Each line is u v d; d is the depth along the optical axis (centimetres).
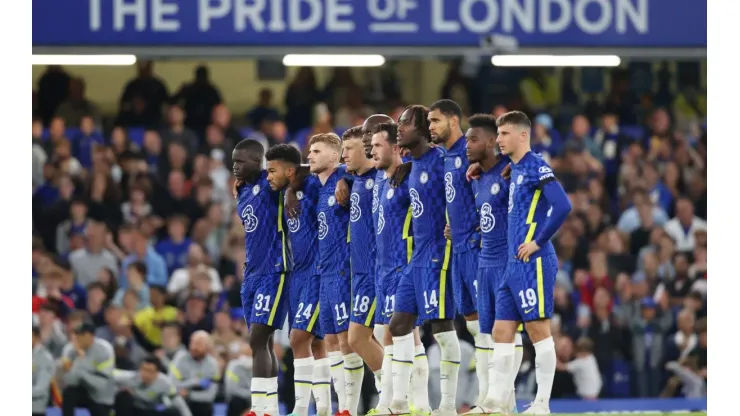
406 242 3972
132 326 6538
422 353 4072
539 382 3719
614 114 8581
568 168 7944
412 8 7000
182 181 7762
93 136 8012
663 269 7338
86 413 6166
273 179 4116
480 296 3884
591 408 6488
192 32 6944
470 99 8500
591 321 6931
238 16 6956
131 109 8288
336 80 8488
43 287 6888
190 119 8250
